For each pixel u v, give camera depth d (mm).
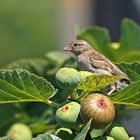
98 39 11750
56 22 33844
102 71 11570
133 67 8445
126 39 12367
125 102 7781
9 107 12000
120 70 8844
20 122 11930
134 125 15008
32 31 33469
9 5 33938
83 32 11758
